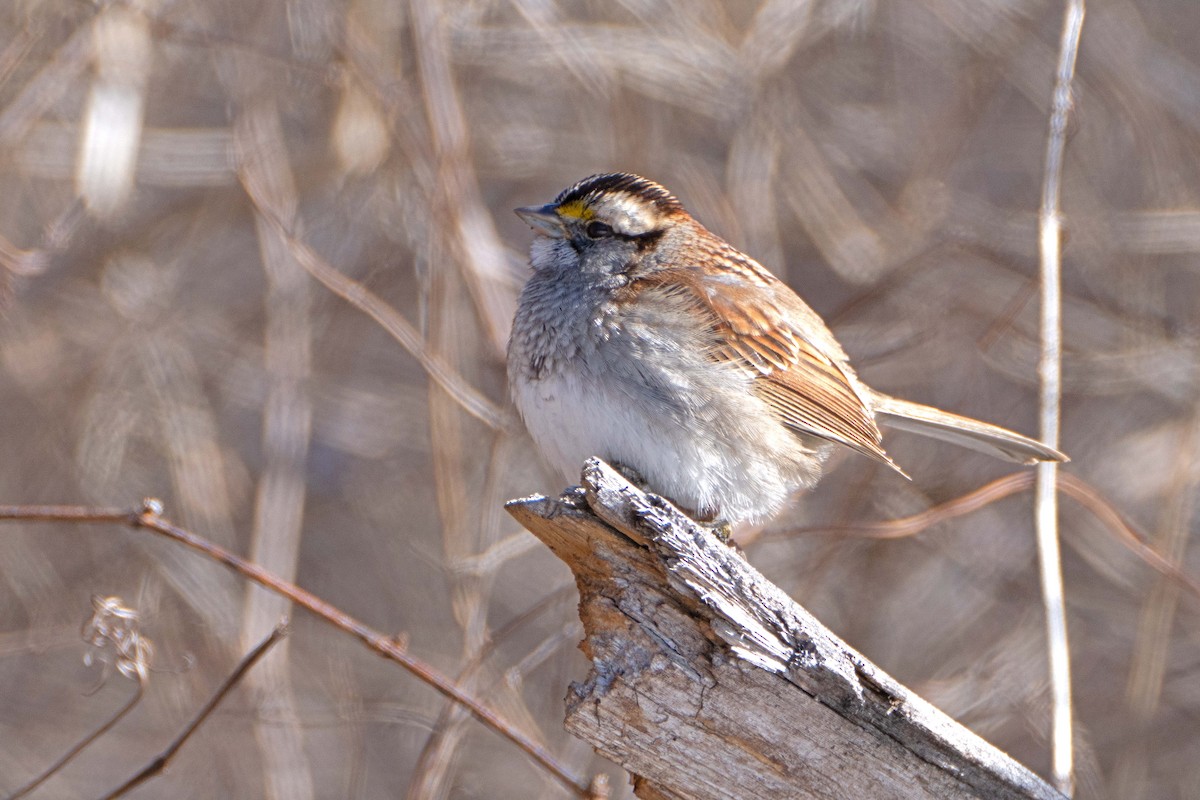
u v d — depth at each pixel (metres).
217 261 13.22
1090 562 12.45
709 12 12.70
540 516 5.03
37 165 12.60
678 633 5.03
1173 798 11.78
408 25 12.11
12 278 12.15
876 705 5.03
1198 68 13.59
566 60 12.32
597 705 5.07
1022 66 13.05
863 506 12.29
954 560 12.39
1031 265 12.59
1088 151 13.28
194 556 12.22
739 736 5.09
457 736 10.16
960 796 5.16
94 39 11.82
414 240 11.87
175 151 12.62
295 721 11.36
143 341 12.75
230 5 12.45
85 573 12.37
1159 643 11.66
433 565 12.68
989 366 12.67
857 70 13.54
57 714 12.11
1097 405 12.97
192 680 11.81
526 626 12.14
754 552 12.00
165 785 11.61
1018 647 12.09
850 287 12.84
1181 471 11.81
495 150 12.88
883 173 13.40
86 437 12.61
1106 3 13.20
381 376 13.11
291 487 12.04
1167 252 12.91
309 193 12.72
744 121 12.55
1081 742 11.49
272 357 12.32
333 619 7.49
